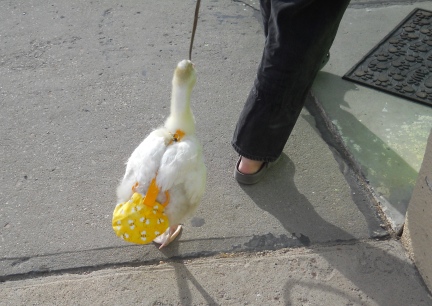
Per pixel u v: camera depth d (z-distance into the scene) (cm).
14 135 171
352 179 158
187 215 130
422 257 128
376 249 137
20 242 137
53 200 149
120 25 225
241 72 202
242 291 126
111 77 197
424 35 215
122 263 133
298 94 139
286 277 130
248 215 146
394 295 126
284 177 158
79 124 176
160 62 205
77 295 125
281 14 124
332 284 128
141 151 121
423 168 123
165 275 130
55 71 200
